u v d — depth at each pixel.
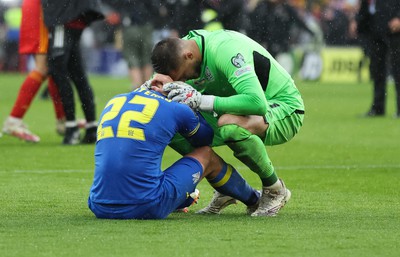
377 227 16.05
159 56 16.55
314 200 20.03
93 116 31.86
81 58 31.09
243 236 14.89
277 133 17.48
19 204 18.78
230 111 16.42
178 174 16.41
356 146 32.97
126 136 16.09
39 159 27.98
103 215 16.33
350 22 74.50
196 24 46.78
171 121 16.25
